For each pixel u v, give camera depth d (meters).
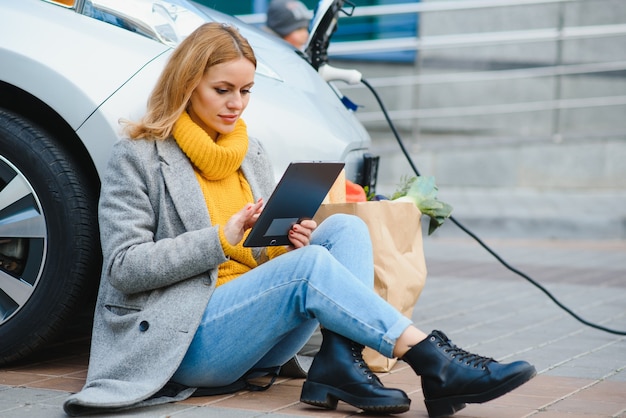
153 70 4.35
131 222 3.64
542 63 14.26
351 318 3.52
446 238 11.09
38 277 4.28
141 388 3.55
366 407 3.55
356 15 11.61
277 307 3.59
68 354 4.75
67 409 3.48
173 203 3.72
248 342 3.64
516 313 6.36
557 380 4.42
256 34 5.32
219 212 3.85
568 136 13.39
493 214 11.12
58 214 4.26
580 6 14.15
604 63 14.21
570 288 7.48
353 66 14.34
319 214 4.53
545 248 10.14
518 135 14.38
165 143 3.77
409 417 3.65
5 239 4.31
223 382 3.81
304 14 7.90
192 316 3.61
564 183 13.45
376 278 4.48
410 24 14.22
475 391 3.46
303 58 5.54
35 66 4.25
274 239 3.72
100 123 4.21
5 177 4.30
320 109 4.94
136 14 4.49
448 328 5.79
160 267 3.56
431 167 13.31
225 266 3.87
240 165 4.00
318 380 3.64
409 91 14.34
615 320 6.13
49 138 4.33
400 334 3.50
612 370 4.66
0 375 4.26
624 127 14.38
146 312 3.64
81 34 4.35
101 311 3.78
